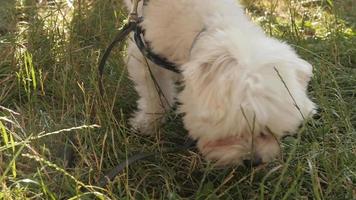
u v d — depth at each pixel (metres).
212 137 0.82
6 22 1.36
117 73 1.15
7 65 1.17
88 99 1.01
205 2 0.87
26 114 1.05
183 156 0.95
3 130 0.86
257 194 0.87
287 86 0.78
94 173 0.89
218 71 0.78
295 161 0.93
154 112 1.05
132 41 0.99
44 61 1.18
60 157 0.95
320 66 1.17
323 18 1.44
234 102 0.77
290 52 0.83
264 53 0.79
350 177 0.90
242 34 0.81
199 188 0.85
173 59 0.92
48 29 1.25
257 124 0.77
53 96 1.11
